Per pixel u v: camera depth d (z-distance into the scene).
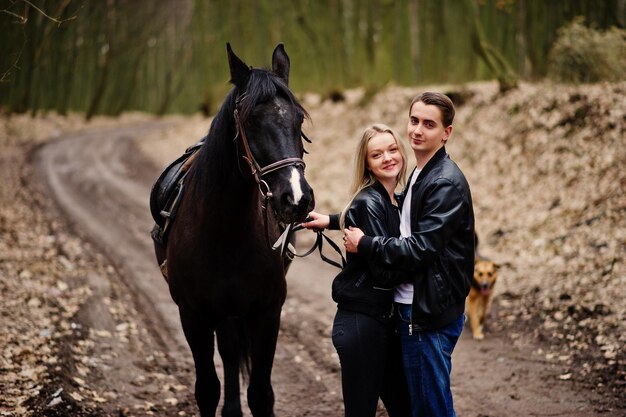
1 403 3.54
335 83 19.80
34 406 3.56
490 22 13.48
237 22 24.45
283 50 3.09
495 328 5.31
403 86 17.16
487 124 11.05
